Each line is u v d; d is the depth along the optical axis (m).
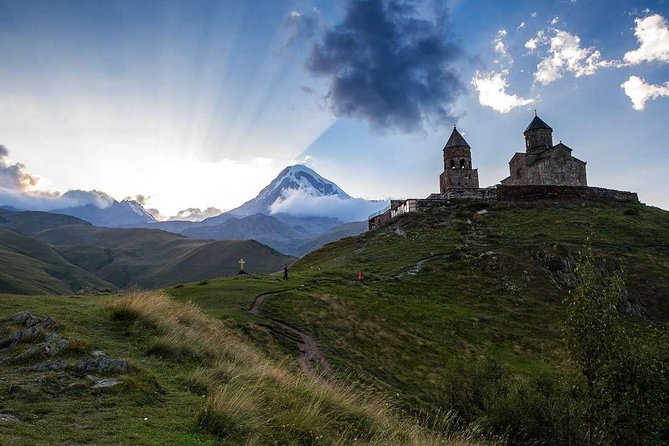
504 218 90.38
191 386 13.45
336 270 67.38
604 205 100.12
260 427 11.40
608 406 15.59
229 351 19.19
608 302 16.17
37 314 17.62
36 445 8.13
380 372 36.50
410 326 48.50
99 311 19.95
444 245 77.94
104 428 9.57
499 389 24.81
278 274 67.19
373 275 65.19
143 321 18.69
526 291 63.44
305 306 46.12
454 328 50.28
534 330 53.22
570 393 17.55
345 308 48.41
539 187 103.81
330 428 13.23
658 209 102.62
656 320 59.62
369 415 15.23
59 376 12.16
